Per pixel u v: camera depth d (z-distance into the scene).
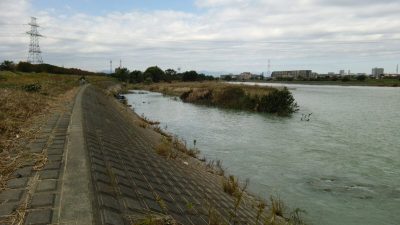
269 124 27.91
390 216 9.92
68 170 6.67
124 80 133.88
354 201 11.02
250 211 8.74
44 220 4.55
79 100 24.83
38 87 30.38
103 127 15.11
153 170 9.68
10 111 14.66
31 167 7.15
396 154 17.09
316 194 11.65
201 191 8.96
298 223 8.81
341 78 183.50
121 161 9.02
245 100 41.53
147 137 19.06
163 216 5.43
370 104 46.41
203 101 49.19
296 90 96.25
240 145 19.58
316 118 31.55
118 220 4.75
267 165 15.26
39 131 11.48
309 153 17.45
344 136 22.08
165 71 148.50
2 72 72.56
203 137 22.27
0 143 9.29
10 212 4.88
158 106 46.09
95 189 5.65
